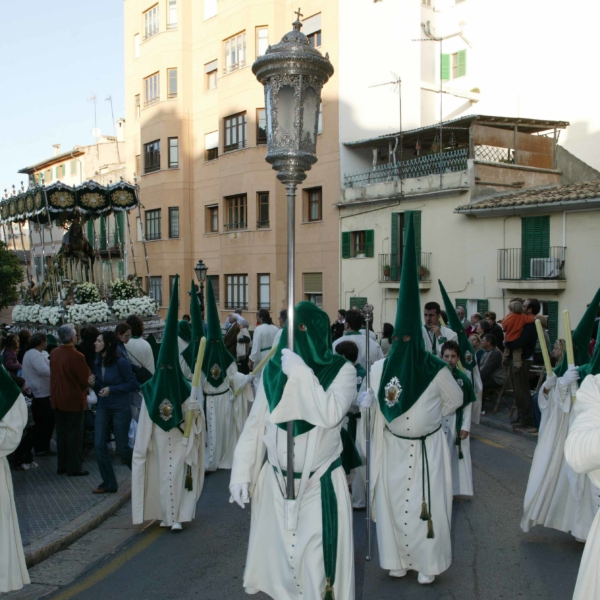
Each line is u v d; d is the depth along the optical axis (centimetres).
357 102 2541
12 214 1762
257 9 2703
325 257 2542
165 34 3125
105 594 519
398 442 520
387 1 2617
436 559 508
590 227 1745
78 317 1397
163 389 643
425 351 527
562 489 587
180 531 661
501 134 2161
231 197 2866
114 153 4234
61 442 847
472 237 2038
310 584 372
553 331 1833
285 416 372
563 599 489
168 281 3150
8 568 438
